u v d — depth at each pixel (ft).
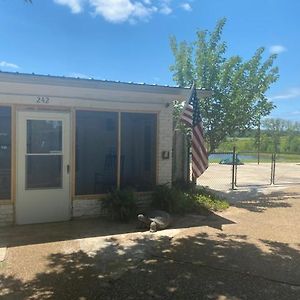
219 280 16.33
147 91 26.96
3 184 25.46
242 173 65.00
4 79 22.45
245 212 30.55
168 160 31.30
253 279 16.43
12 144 25.49
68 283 16.08
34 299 14.66
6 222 25.48
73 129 27.22
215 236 23.02
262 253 19.85
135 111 29.58
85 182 27.84
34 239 22.27
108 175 28.81
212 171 68.18
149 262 18.49
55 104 26.53
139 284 15.96
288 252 20.06
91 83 24.75
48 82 23.49
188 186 35.35
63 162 26.94
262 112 38.75
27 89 25.55
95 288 15.58
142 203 29.96
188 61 38.60
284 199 37.47
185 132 36.04
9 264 18.20
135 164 29.94
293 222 27.12
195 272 17.22
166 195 29.04
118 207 26.84
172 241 21.91
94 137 28.09
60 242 21.71
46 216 26.50
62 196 26.99
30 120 25.89
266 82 38.27
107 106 28.37
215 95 37.40
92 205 27.86
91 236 22.97
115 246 20.99
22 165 25.71
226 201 34.55
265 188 45.47
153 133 30.66
